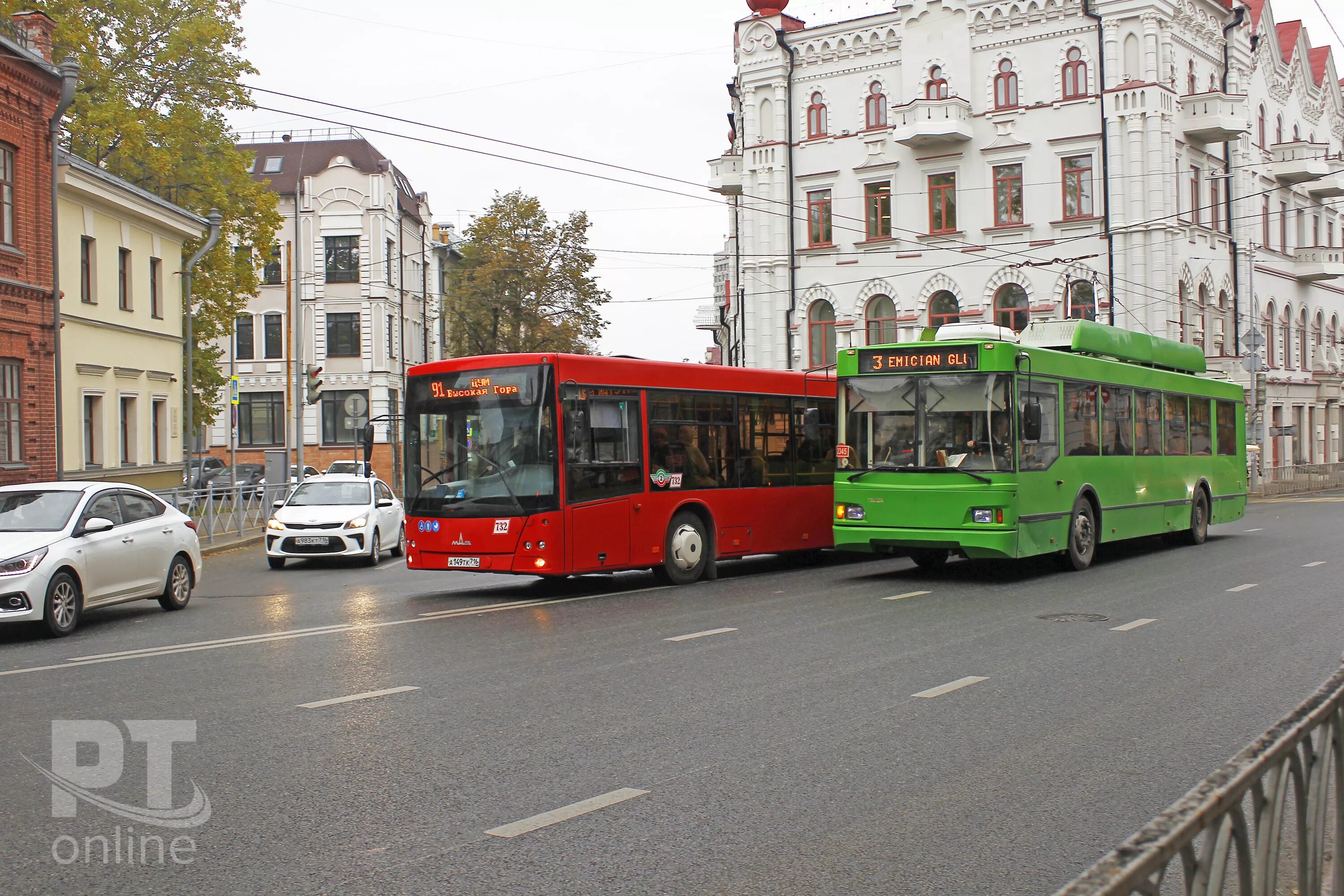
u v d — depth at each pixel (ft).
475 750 24.02
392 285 203.41
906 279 140.97
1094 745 24.48
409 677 32.14
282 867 17.28
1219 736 25.22
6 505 45.21
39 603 41.29
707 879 16.79
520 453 51.52
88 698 29.55
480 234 169.99
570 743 24.61
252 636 40.73
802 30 147.13
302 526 73.20
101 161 115.34
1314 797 13.43
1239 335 145.48
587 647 37.14
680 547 57.26
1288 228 163.73
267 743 24.63
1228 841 10.59
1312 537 79.82
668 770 22.50
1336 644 36.73
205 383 124.47
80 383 90.27
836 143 145.18
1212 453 79.10
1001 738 24.98
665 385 56.85
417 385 53.83
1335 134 186.39
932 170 139.33
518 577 63.62
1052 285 132.67
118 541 46.26
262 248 126.31
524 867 17.22
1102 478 62.95
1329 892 13.99
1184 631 39.68
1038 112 133.18
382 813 19.84
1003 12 134.41
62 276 87.61
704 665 33.65
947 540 54.85
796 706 28.14
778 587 55.31
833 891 16.37
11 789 21.42
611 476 53.72
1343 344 184.34
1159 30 128.36
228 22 121.29
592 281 171.94
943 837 18.61
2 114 77.10
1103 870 8.79
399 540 81.25
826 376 67.51
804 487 64.95
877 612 45.29
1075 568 60.18
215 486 103.45
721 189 155.63
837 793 21.01
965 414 55.16
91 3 116.67
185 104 117.91
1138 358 69.21
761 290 149.59
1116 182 128.88
